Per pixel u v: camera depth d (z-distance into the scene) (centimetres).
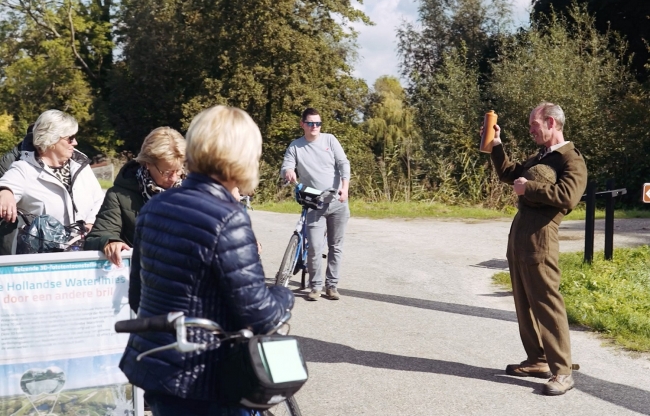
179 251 257
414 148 2900
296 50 3831
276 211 1997
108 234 391
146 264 268
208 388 258
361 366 585
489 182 2189
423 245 1239
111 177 4344
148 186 402
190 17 4038
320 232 795
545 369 555
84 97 4900
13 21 5050
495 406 502
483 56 4078
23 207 463
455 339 664
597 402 510
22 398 367
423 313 760
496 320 735
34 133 463
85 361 374
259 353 246
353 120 4362
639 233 1378
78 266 370
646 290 836
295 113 4006
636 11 2998
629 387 541
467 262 1067
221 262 253
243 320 255
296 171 806
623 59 2956
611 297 785
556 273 518
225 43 3941
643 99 2600
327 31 4122
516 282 543
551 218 511
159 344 261
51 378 370
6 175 461
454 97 2992
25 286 363
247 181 273
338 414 487
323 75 4041
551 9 3195
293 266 791
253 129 272
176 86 4419
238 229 258
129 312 379
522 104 2678
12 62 5091
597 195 998
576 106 2602
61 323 369
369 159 3297
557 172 506
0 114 4962
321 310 764
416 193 2220
